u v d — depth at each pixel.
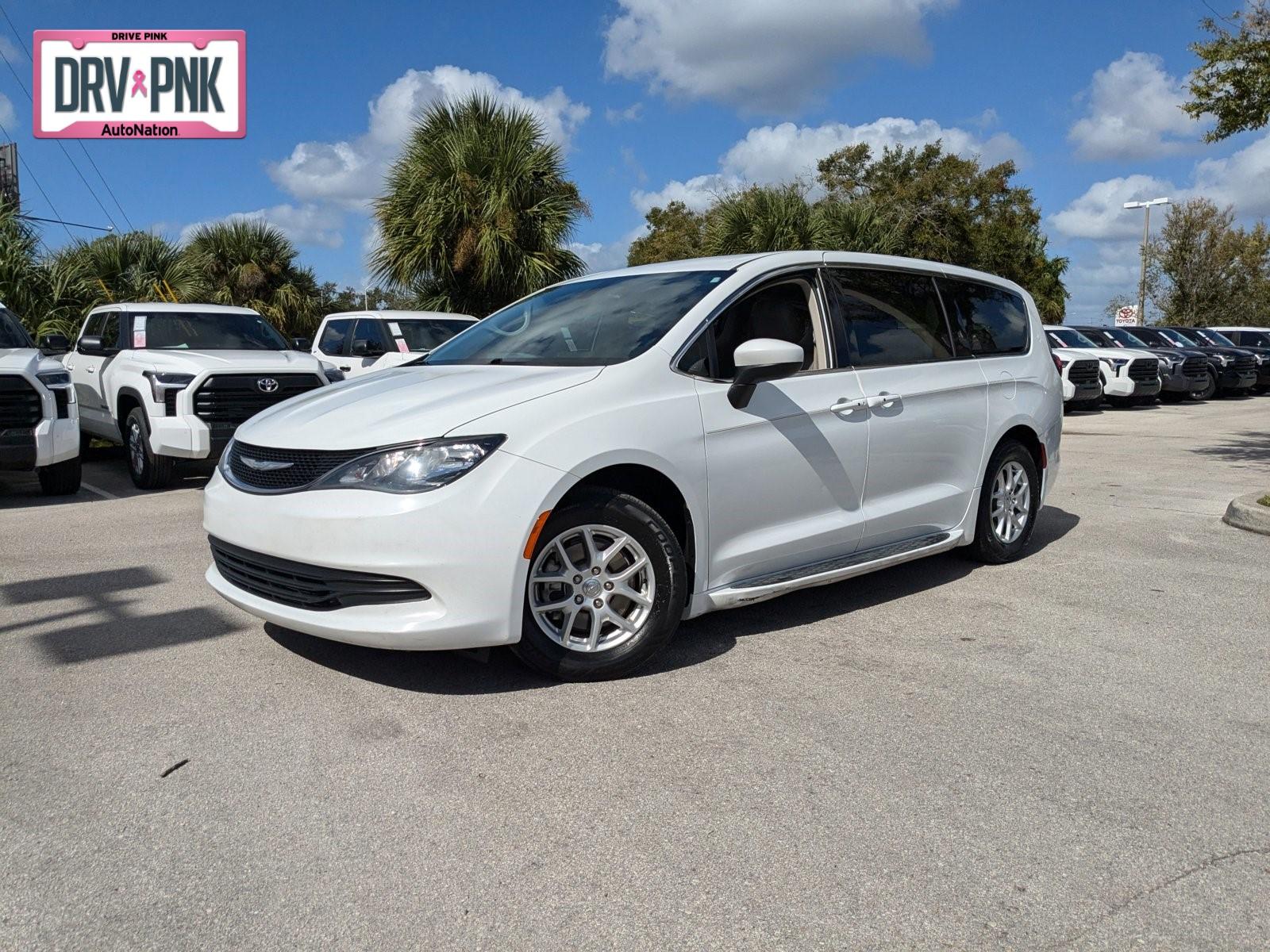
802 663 4.14
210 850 2.68
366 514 3.49
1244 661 4.21
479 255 16.72
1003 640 4.47
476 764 3.19
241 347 10.42
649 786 3.04
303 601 3.70
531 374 4.06
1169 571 5.76
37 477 10.12
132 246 16.81
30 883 2.52
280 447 3.83
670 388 4.07
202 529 7.07
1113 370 19.64
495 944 2.28
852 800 2.96
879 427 4.82
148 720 3.54
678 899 2.46
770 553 4.38
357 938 2.30
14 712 3.62
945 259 31.30
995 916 2.38
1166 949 2.26
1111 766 3.19
